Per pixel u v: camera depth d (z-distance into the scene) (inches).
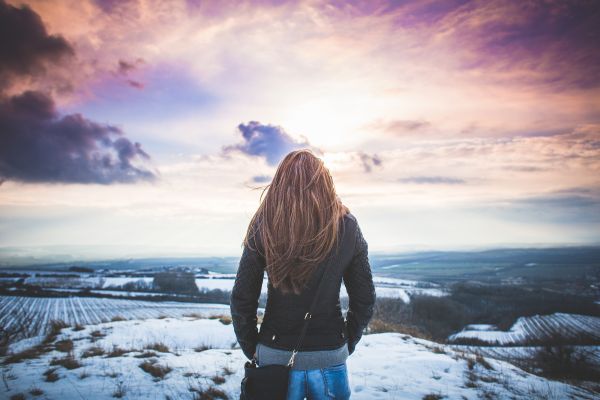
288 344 58.0
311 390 57.4
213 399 186.2
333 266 59.1
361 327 66.4
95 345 347.6
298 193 58.4
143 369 230.7
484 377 251.1
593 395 240.7
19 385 195.0
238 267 62.8
